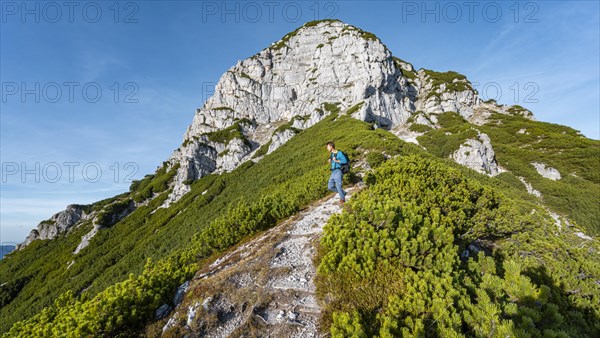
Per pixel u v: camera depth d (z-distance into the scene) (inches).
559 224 391.9
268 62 3880.4
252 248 325.7
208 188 2295.8
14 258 2655.0
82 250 2112.5
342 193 404.5
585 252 288.7
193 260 379.6
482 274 222.2
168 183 3065.9
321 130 2084.2
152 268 304.2
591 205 1143.6
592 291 222.8
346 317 159.3
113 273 1467.8
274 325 188.2
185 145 3516.2
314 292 212.4
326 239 247.9
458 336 137.8
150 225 2126.0
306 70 3791.8
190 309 209.8
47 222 3070.9
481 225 312.7
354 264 207.3
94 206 3334.2
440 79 3363.7
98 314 189.0
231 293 224.2
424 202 334.3
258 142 3186.5
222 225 394.6
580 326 182.9
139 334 195.9
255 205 426.6
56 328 187.8
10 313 1654.8
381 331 146.3
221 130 3415.4
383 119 2497.5
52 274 2007.9
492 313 140.6
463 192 366.0
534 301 165.9
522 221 333.7
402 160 453.1
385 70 2871.6
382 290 192.4
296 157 1528.1
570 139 1796.3
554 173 1505.9
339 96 2935.5
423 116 2476.6
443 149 1760.6
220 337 186.4
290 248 295.0
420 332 142.2
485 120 2667.3
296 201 465.1
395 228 246.1
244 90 3752.5
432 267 202.2
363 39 3021.7
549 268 251.1
